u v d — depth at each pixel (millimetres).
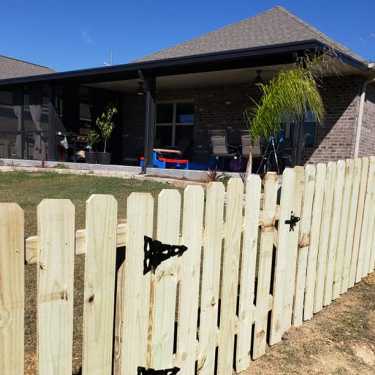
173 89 12445
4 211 1110
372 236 3893
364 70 8102
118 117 13945
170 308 1720
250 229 2209
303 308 2885
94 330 1403
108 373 1470
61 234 1262
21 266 1157
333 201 3068
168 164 10398
